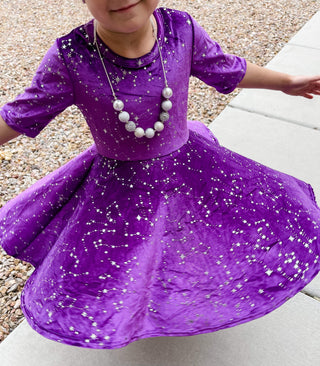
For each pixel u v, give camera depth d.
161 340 1.67
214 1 4.64
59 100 1.27
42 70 1.24
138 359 1.62
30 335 1.72
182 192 1.35
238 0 4.61
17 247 1.62
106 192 1.37
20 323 1.77
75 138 2.88
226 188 1.38
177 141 1.38
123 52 1.19
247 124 2.77
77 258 1.32
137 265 1.29
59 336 1.26
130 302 1.27
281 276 1.32
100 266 1.30
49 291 1.33
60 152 2.77
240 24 4.11
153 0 1.11
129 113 1.26
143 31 1.18
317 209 1.53
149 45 1.21
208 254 1.31
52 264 1.37
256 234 1.33
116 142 1.34
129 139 1.32
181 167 1.37
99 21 1.11
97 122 1.32
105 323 1.25
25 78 3.54
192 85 3.29
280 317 1.71
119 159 1.37
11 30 4.35
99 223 1.34
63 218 1.53
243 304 1.28
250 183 1.42
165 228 1.33
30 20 4.54
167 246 1.32
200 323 1.27
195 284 1.29
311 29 3.84
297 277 1.33
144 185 1.35
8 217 1.64
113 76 1.22
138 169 1.36
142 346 1.65
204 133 1.87
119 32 1.14
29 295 1.40
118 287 1.28
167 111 1.29
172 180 1.35
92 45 1.19
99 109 1.27
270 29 3.97
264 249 1.33
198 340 1.65
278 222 1.37
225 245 1.32
